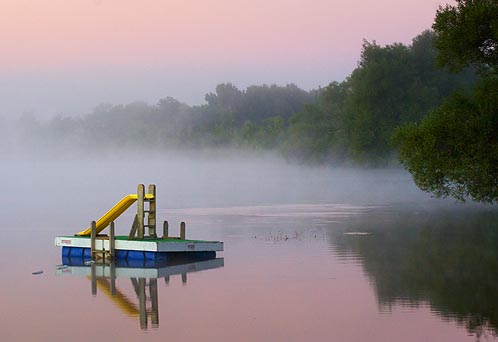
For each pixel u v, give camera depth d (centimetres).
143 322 2089
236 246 3578
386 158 10112
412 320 2020
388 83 10012
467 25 3347
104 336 1944
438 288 2420
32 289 2594
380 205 5950
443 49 3516
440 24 3472
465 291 2362
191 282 2673
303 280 2630
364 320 2039
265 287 2530
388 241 3597
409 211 5262
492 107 3184
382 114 10088
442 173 3250
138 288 2588
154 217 3462
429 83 10281
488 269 2731
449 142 3241
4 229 4584
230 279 2703
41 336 1952
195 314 2172
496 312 2084
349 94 10856
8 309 2272
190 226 4562
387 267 2845
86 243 3375
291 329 1969
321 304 2247
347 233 3991
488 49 3434
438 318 2033
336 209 5672
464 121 3250
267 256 3225
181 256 3275
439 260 2961
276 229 4297
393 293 2366
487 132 3152
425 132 3278
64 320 2122
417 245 3412
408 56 10338
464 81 10362
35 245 3797
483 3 3366
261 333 1936
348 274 2720
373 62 10150
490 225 4150
